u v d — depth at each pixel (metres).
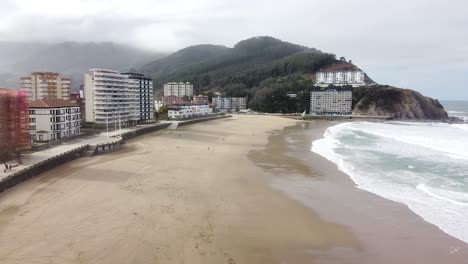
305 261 27.67
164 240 30.20
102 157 66.19
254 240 30.97
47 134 75.19
